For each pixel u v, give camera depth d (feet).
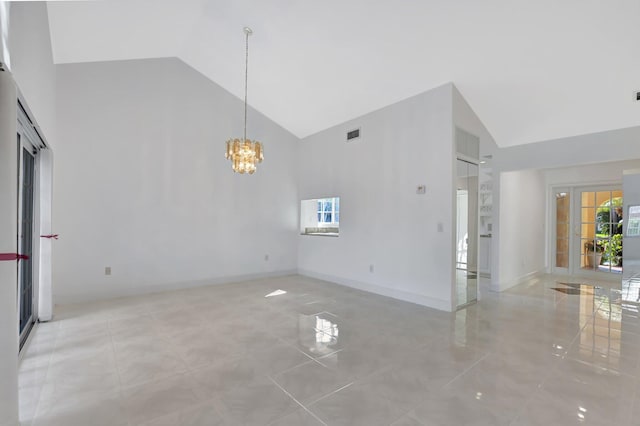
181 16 13.44
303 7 11.67
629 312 13.34
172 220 16.98
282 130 21.43
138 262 15.98
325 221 21.71
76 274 14.44
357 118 17.69
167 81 16.81
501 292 17.10
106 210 15.15
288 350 9.34
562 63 11.06
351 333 10.75
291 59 14.90
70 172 14.30
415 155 14.62
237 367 8.27
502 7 9.64
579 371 8.11
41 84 9.86
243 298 15.33
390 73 13.76
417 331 10.97
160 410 6.43
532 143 15.81
